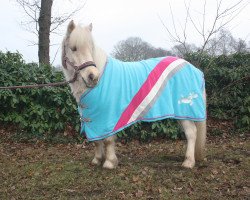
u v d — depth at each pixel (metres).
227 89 5.32
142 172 3.14
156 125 4.71
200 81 3.31
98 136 3.06
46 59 6.31
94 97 2.99
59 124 4.71
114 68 3.09
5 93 4.58
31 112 4.65
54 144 4.49
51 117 4.74
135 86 3.12
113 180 2.97
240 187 2.88
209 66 5.46
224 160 3.60
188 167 3.26
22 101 4.74
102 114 3.05
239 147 4.23
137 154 4.00
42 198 2.69
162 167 3.34
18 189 2.87
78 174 3.15
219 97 5.33
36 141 4.48
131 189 2.81
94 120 3.08
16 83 4.69
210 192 2.76
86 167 3.33
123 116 3.07
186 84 3.23
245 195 2.69
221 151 4.00
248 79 5.30
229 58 5.66
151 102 3.12
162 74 3.20
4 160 3.69
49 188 2.88
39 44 6.34
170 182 2.93
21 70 4.75
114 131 3.05
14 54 5.02
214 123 5.21
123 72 3.12
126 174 3.12
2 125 4.82
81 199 2.65
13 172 3.26
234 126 5.14
